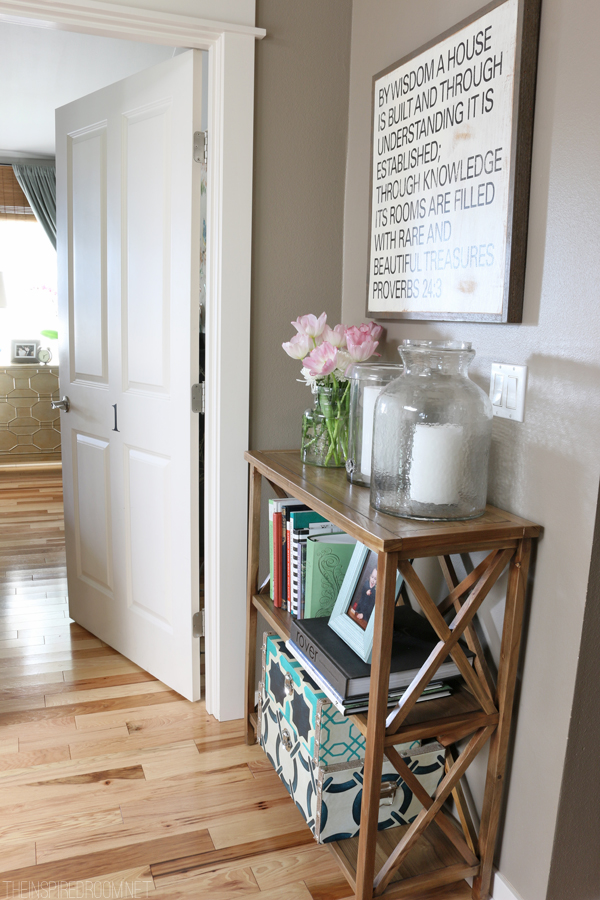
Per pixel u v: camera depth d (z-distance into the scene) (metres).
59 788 1.83
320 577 1.66
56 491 5.02
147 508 2.30
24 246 5.79
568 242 1.20
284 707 1.69
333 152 2.02
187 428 2.08
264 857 1.61
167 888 1.51
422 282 1.61
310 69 1.95
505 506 1.41
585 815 1.34
